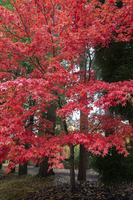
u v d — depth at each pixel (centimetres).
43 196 545
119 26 394
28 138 335
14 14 404
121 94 271
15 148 283
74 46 370
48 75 341
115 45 566
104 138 339
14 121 320
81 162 802
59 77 339
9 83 266
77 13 394
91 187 616
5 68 442
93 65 684
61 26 368
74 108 323
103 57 602
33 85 277
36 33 359
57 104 510
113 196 517
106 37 378
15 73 524
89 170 1159
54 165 283
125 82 306
